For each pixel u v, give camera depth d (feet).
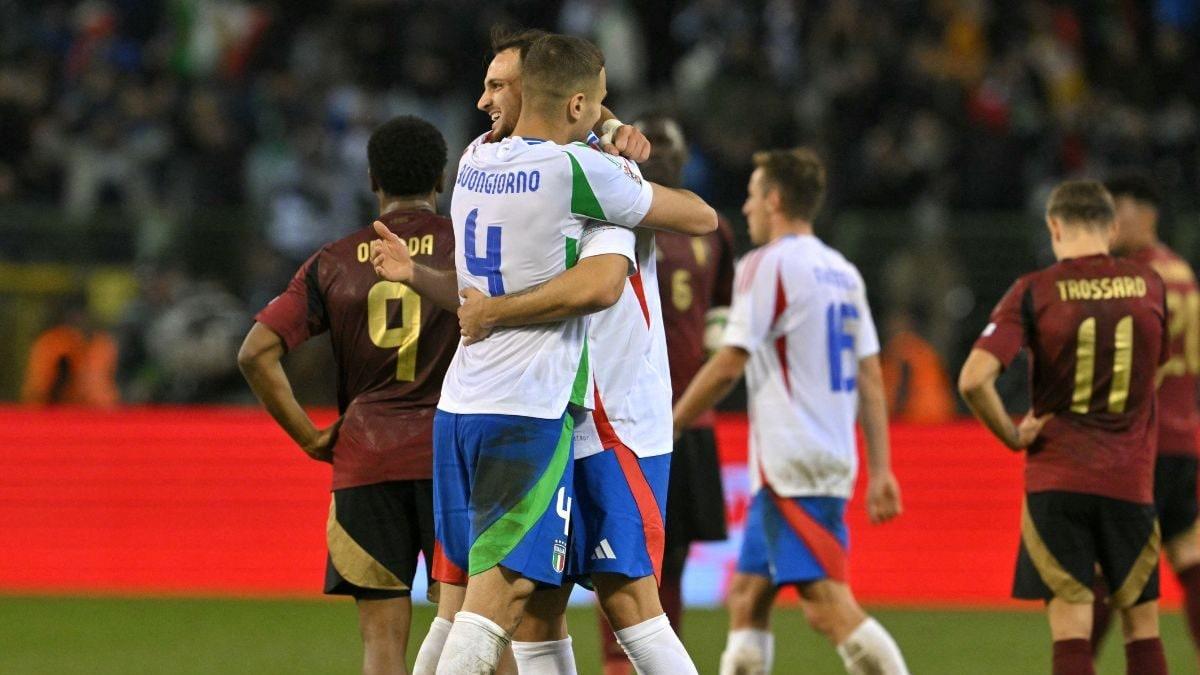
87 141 178.70
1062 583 66.18
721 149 172.86
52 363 148.87
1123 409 66.69
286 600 118.42
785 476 71.10
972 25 198.39
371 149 60.49
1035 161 179.73
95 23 196.34
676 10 200.13
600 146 52.54
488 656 50.03
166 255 156.35
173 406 147.54
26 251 155.53
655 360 55.26
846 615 70.85
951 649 98.02
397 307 59.47
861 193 169.99
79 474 124.67
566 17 194.70
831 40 187.62
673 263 73.82
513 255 50.49
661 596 75.00
